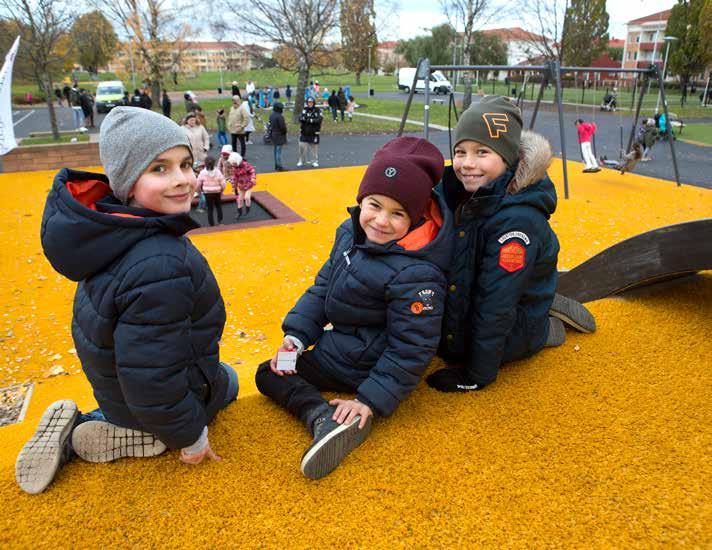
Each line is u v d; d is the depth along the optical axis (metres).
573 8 36.34
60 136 17.45
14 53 9.17
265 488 1.71
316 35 23.69
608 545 1.50
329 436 1.70
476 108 1.97
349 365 2.02
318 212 9.04
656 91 48.62
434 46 57.56
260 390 2.14
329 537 1.54
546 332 2.34
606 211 8.78
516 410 2.08
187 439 1.62
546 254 2.10
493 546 1.51
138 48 27.86
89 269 1.45
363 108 31.30
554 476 1.75
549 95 41.22
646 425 1.99
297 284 6.04
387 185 1.76
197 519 1.59
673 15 39.91
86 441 1.75
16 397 3.74
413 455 1.85
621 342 2.55
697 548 1.48
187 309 1.52
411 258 1.85
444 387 2.18
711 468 1.77
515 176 1.99
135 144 1.48
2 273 6.40
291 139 18.81
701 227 2.60
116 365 1.51
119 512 1.61
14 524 1.56
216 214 9.13
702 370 2.32
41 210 9.27
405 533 1.56
